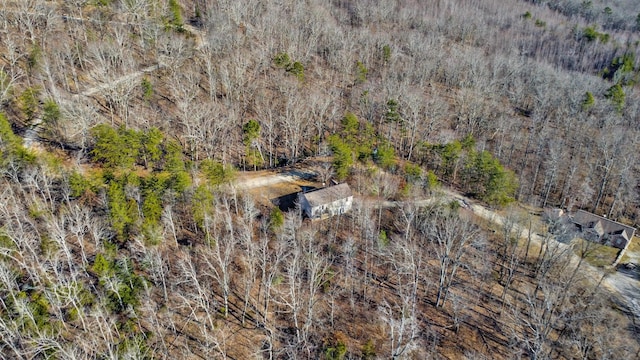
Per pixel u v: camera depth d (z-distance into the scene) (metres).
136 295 47.66
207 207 56.75
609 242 68.62
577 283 59.91
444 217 63.75
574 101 94.12
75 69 81.81
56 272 42.25
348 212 68.69
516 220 65.38
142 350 44.59
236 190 67.00
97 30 90.19
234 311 51.66
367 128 81.06
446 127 91.06
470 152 77.00
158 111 79.38
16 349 39.06
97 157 60.06
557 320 51.41
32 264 44.88
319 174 76.31
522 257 63.97
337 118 87.00
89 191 56.00
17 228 48.84
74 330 44.31
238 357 47.44
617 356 48.22
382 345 50.59
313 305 50.62
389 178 74.00
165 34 91.31
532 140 90.19
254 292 53.78
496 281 59.97
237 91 82.62
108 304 45.94
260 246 54.72
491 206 74.19
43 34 81.19
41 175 54.53
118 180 56.72
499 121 88.81
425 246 63.25
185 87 82.56
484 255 63.09
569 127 91.44
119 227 51.34
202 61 92.56
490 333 53.03
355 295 55.88
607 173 75.06
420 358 49.44
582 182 80.94
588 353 48.69
